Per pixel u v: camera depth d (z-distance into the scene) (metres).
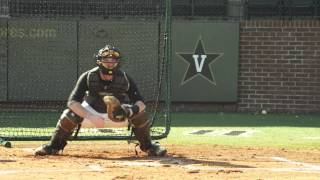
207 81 46.69
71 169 20.00
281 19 48.88
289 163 22.61
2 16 45.00
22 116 41.22
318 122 41.03
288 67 46.34
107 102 21.95
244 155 25.09
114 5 46.06
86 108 23.30
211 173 19.38
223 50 46.50
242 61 46.72
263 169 20.70
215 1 49.34
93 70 23.14
